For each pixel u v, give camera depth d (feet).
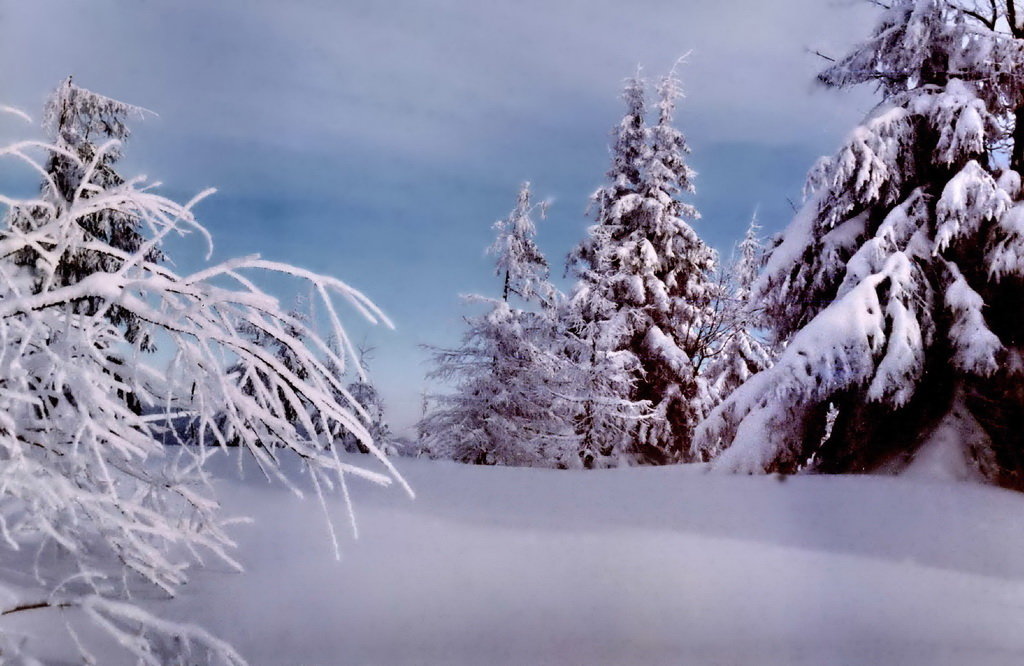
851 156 31.81
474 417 51.78
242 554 12.47
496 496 19.65
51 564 10.33
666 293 63.67
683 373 60.13
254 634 8.94
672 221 66.33
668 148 68.64
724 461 31.09
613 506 19.16
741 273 62.90
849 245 34.83
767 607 11.68
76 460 8.59
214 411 8.53
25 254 10.21
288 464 21.75
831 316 30.22
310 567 11.87
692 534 16.11
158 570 9.85
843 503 20.27
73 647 8.14
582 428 54.65
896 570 14.28
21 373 8.38
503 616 10.42
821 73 35.60
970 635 11.05
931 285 31.32
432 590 11.19
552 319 55.31
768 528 17.31
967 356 28.43
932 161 32.55
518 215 67.10
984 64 32.09
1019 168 33.78
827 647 10.16
